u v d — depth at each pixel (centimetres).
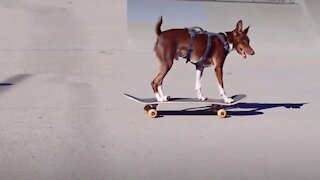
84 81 422
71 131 260
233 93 381
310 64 550
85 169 202
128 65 508
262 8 738
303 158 220
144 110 307
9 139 243
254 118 297
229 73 484
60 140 243
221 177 194
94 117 293
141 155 221
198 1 734
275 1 771
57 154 221
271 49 629
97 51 567
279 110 322
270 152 228
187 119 291
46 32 632
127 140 245
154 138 249
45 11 716
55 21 676
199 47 281
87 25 669
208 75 462
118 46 595
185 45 281
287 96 374
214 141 245
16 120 282
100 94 366
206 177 194
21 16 687
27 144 235
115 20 689
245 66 529
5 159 212
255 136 256
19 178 189
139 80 432
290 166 209
